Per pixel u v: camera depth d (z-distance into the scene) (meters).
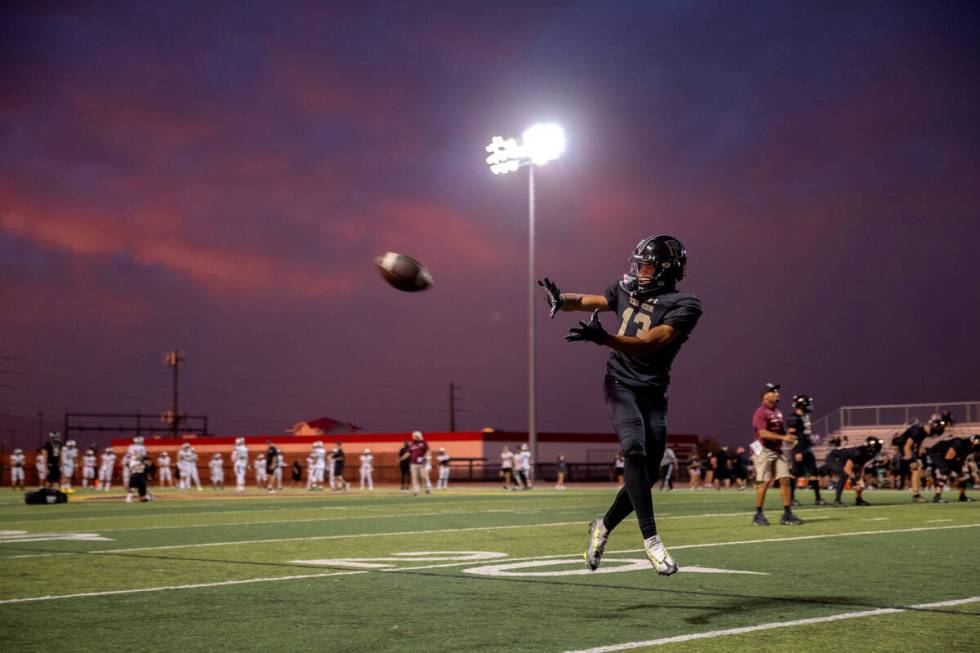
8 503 24.86
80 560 8.70
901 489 28.77
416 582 6.86
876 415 39.47
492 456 50.88
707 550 9.14
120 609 5.77
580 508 18.69
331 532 12.10
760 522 12.87
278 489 36.78
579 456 55.34
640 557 8.57
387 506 20.12
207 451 58.78
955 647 4.51
